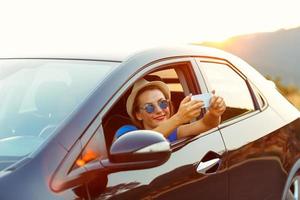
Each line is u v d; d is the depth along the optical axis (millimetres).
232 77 4047
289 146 4219
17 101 3029
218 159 3283
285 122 4320
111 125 3188
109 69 2949
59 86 2941
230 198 3391
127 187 2500
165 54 3338
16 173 2227
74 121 2508
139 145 2412
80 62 3148
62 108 2744
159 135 2494
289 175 4203
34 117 2789
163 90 3127
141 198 2564
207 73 3693
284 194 4148
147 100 3070
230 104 3809
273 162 3957
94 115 2582
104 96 2697
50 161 2311
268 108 4258
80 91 2799
